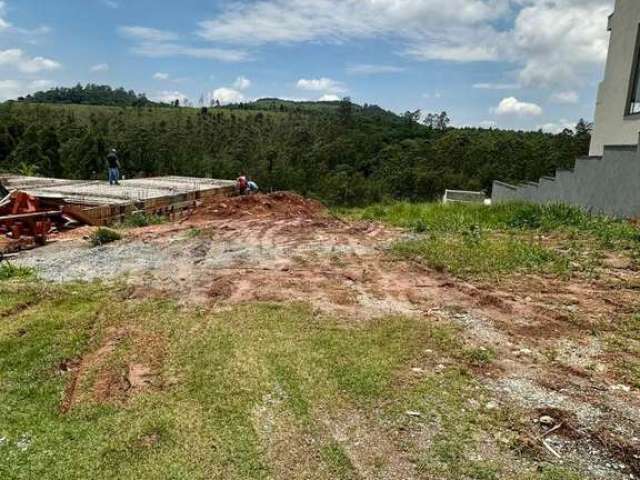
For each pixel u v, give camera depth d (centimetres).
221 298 545
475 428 297
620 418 306
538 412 313
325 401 325
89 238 915
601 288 552
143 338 433
